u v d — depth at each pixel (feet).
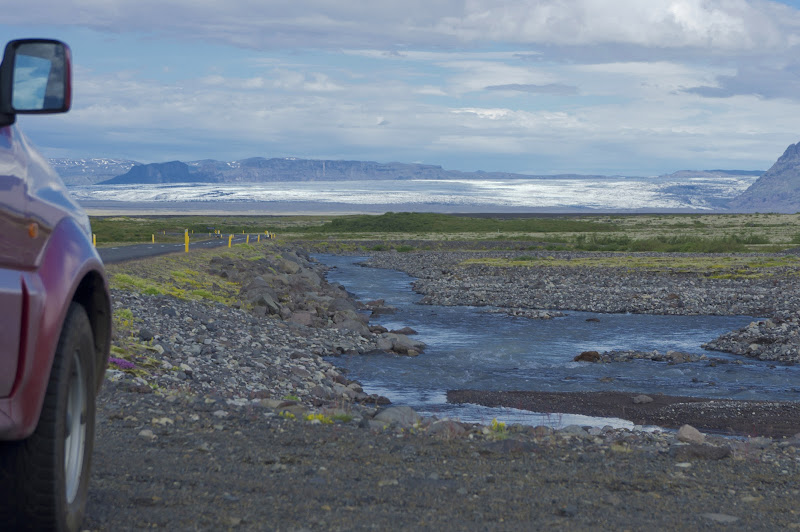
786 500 21.59
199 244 237.04
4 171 12.18
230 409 32.24
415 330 109.40
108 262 119.03
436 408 59.00
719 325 120.06
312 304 118.83
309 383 61.31
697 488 22.48
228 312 94.43
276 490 19.20
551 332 109.70
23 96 12.34
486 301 148.97
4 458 12.44
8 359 11.79
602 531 17.20
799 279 185.16
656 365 82.94
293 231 524.52
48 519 12.80
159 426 26.71
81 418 14.99
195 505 17.34
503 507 18.84
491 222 602.44
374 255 325.21
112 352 50.08
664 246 337.31
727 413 58.29
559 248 351.46
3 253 11.87
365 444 26.22
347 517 17.22
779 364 84.64
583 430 37.63
